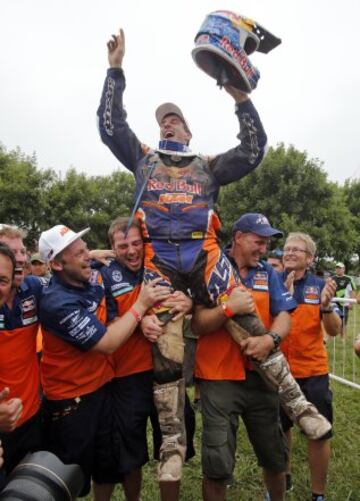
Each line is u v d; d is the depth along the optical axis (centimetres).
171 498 260
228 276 261
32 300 256
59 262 257
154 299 246
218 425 264
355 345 284
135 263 277
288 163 2350
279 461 287
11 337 243
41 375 274
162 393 246
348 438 446
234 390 273
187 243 255
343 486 358
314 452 317
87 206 2841
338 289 988
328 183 2417
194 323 265
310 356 338
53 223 2558
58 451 261
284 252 363
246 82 249
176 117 280
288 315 291
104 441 271
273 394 282
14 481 192
